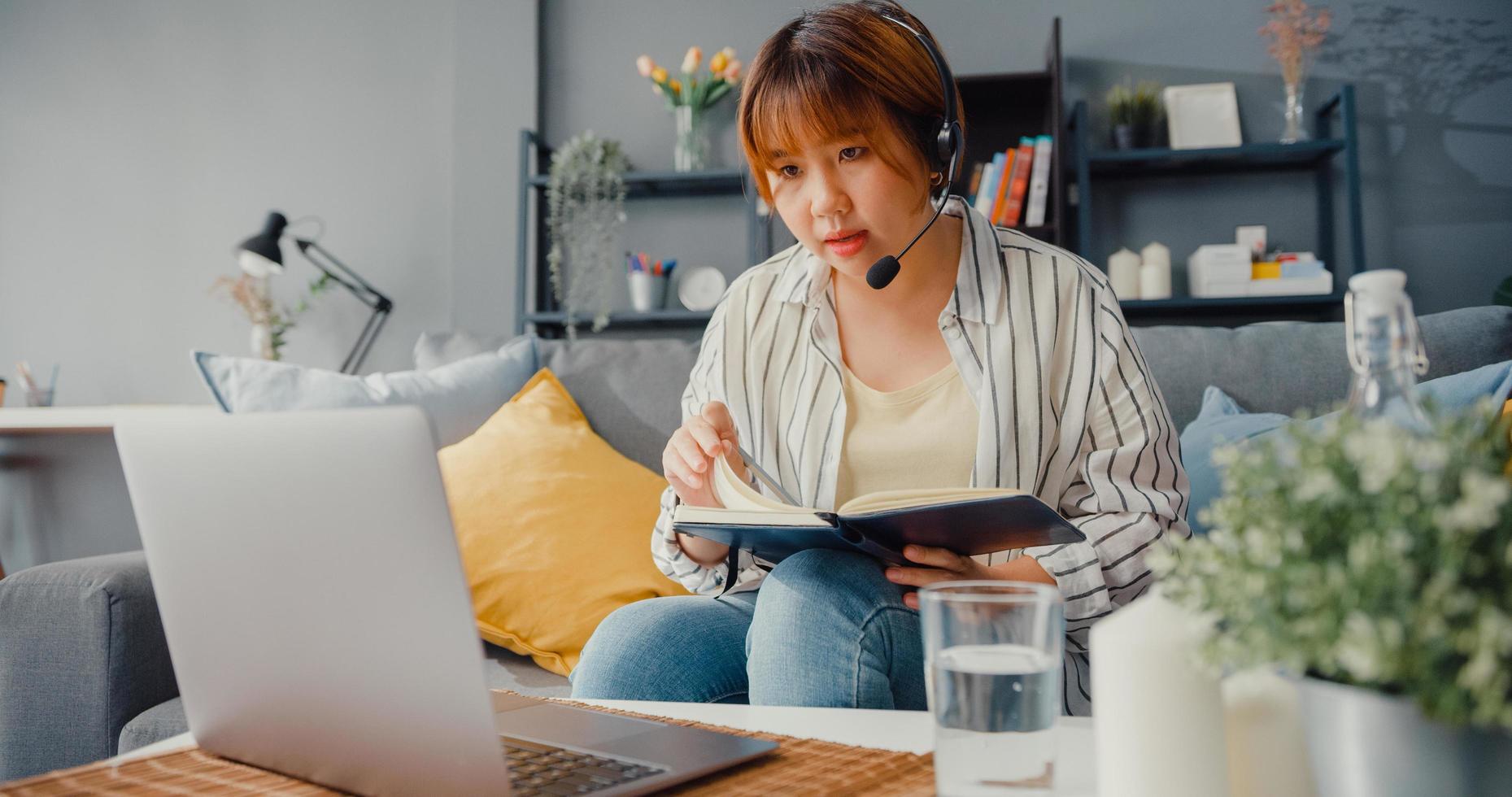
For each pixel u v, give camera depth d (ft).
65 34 12.09
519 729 2.32
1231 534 1.38
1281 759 1.41
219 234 11.78
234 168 11.80
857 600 2.87
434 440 1.62
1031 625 1.57
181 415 1.94
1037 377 3.80
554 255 10.75
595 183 10.62
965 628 1.60
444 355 6.98
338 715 1.86
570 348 6.66
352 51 11.72
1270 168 10.47
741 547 3.24
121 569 4.38
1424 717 1.20
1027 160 10.06
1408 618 1.16
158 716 4.05
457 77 11.24
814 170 3.62
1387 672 1.16
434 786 1.75
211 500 1.91
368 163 11.64
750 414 4.18
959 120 3.58
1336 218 10.31
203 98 11.89
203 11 11.93
